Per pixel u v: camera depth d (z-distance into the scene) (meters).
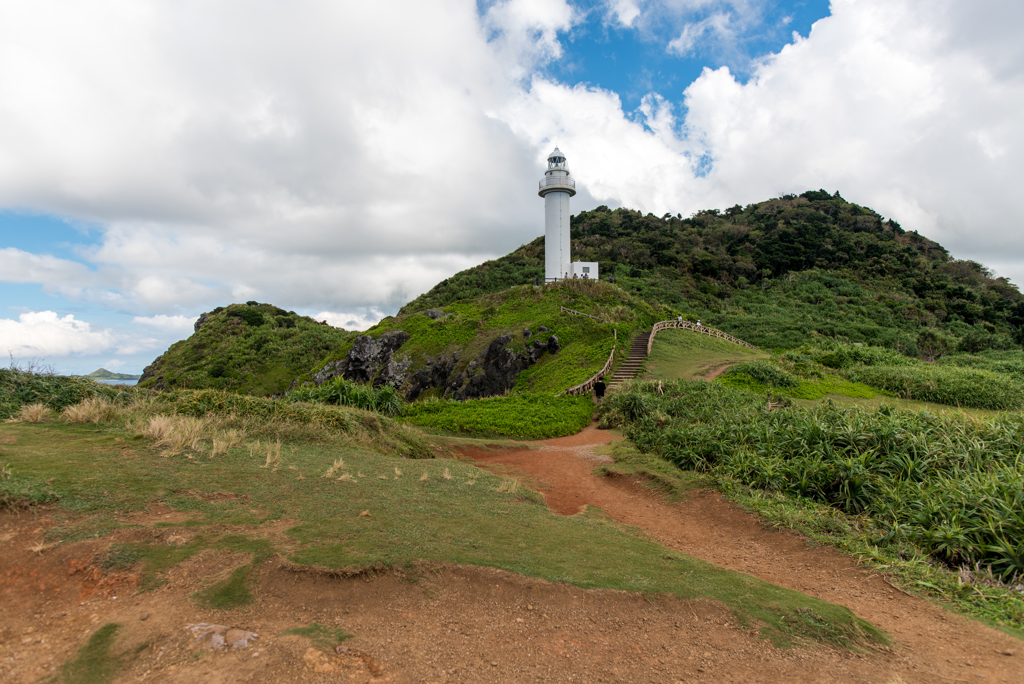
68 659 3.07
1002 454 8.09
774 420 10.92
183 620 3.46
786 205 89.75
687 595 4.78
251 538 4.54
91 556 3.94
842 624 4.41
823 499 8.02
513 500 7.61
